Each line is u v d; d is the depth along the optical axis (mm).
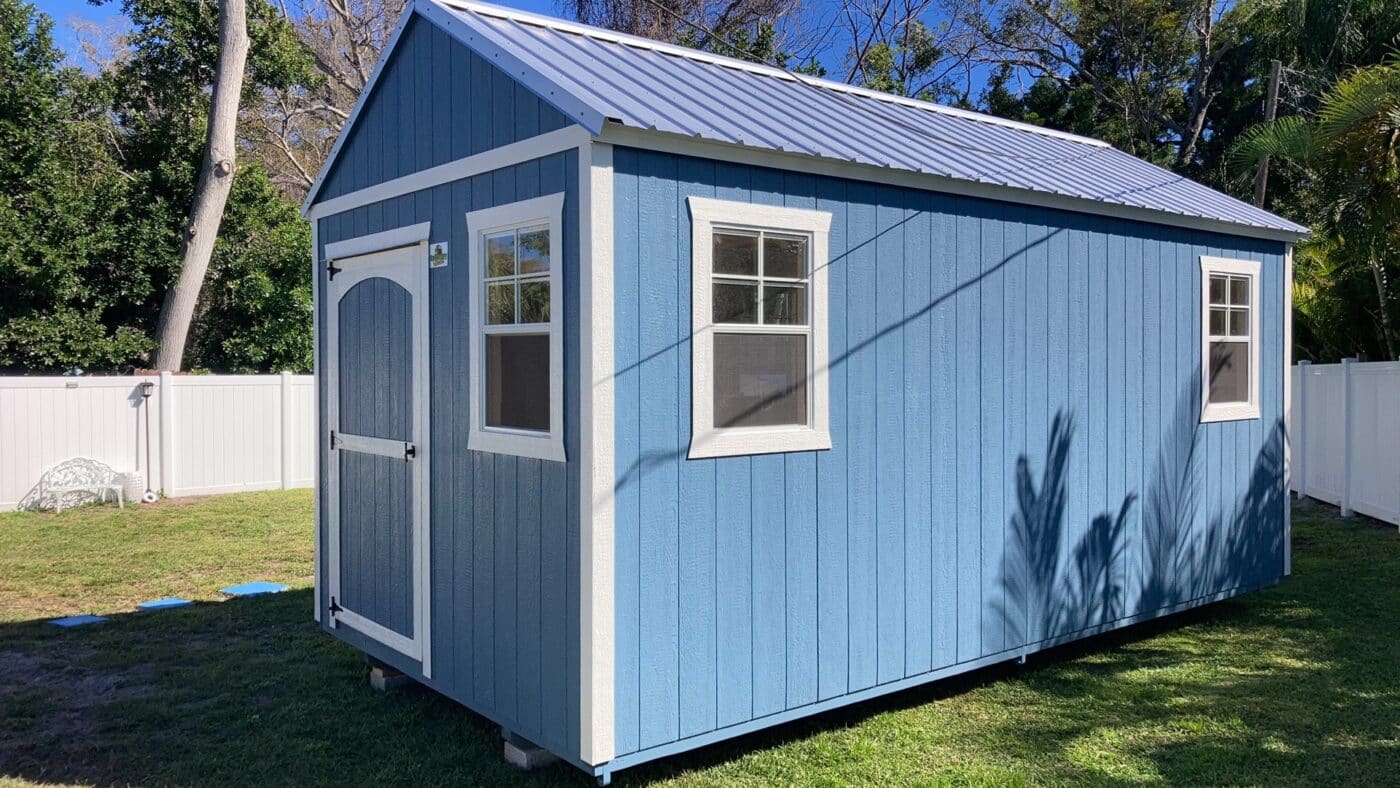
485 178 4824
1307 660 6191
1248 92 23312
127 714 5309
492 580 4770
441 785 4406
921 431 5391
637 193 4219
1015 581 5891
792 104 5996
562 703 4285
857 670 5059
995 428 5789
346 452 6219
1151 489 6793
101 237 16328
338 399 6324
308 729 5105
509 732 4672
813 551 4879
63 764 4672
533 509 4469
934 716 5305
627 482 4176
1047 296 6117
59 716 5305
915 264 5359
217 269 17672
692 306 4395
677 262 4352
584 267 4098
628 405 4180
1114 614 6512
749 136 4547
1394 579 8273
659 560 4285
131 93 17969
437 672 5234
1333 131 9414
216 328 18141
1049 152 7629
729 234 4566
